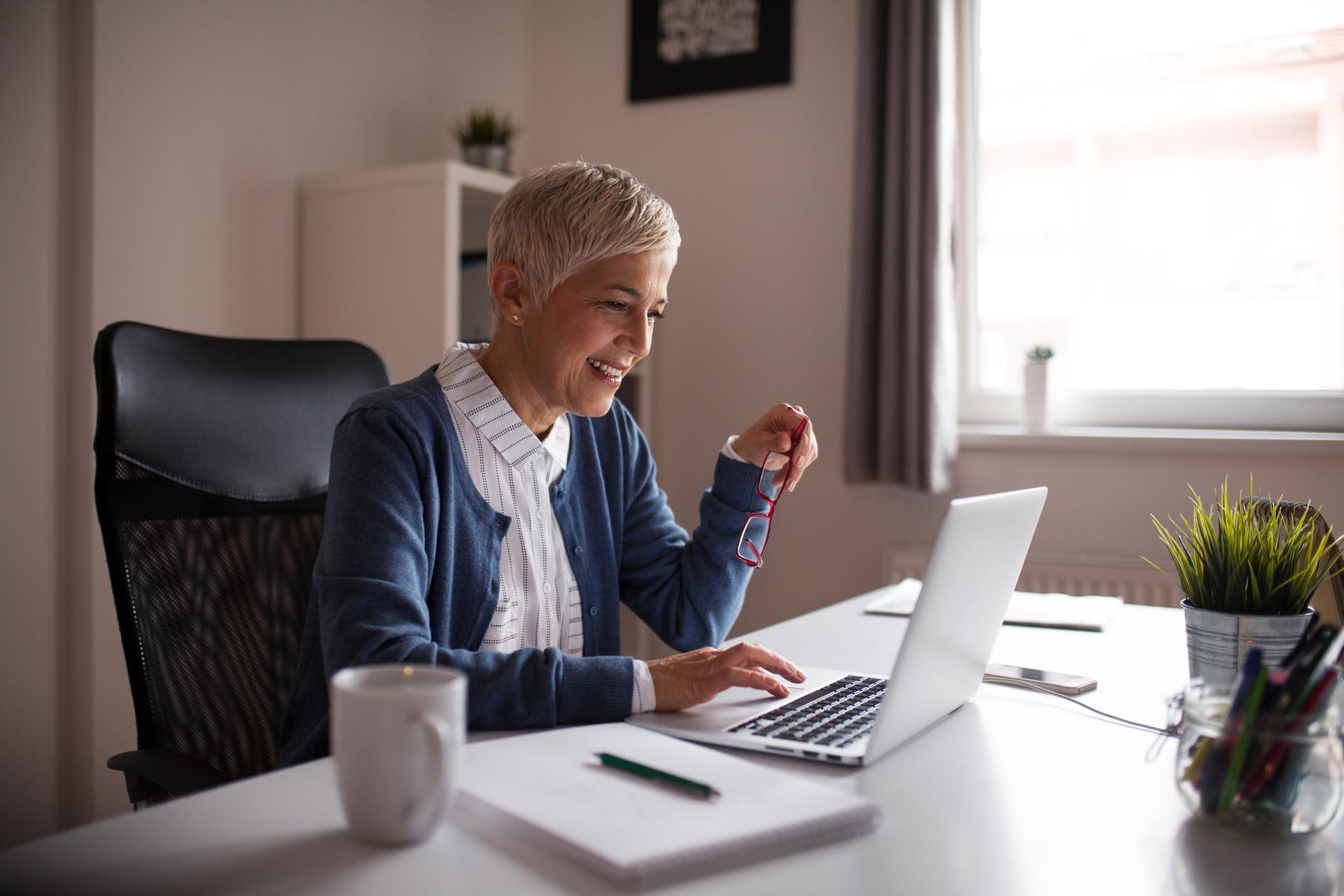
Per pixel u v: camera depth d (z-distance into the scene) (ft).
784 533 8.73
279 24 7.68
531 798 2.10
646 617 4.16
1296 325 7.55
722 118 9.05
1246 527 3.02
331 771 2.39
